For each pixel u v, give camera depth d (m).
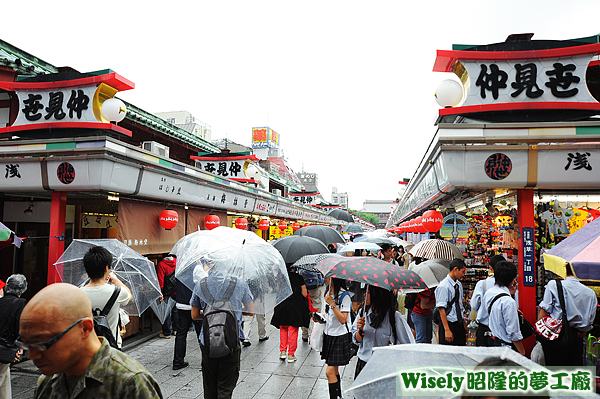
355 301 4.66
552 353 4.29
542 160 5.32
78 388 1.68
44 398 1.78
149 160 7.27
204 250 4.11
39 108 6.39
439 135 5.50
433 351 2.02
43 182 6.16
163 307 7.36
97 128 6.11
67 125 6.23
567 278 4.37
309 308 7.23
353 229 15.03
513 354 1.76
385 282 3.72
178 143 13.56
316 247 6.68
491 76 5.56
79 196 7.78
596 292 5.36
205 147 14.81
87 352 1.71
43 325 1.56
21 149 6.26
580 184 5.35
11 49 7.50
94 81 6.08
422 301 6.12
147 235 8.02
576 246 3.79
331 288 4.62
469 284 8.00
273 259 4.34
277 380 5.54
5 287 4.32
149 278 5.03
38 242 8.41
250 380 5.53
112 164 6.10
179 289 5.93
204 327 3.85
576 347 4.19
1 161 6.20
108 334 3.50
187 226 9.91
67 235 8.56
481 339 4.63
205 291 3.78
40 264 8.43
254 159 14.43
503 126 5.39
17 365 5.87
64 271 5.02
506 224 7.30
